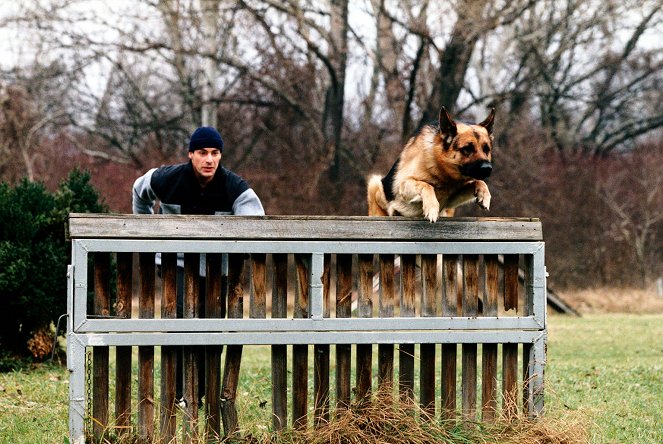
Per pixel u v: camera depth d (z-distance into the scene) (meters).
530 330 5.86
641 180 33.19
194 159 6.33
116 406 5.44
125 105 36.09
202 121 30.44
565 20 32.34
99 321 5.26
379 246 5.61
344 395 5.70
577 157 34.03
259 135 31.31
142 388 5.45
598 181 32.28
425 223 5.69
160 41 30.69
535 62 35.09
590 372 10.37
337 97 29.94
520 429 5.67
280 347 5.64
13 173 27.84
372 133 31.36
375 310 16.67
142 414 5.46
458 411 5.95
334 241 5.55
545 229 30.47
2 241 10.57
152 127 31.38
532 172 31.20
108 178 28.52
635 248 29.84
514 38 33.12
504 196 30.58
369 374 5.73
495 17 27.62
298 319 5.50
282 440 5.54
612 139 39.34
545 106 37.75
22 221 10.68
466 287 5.82
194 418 5.53
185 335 5.36
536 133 34.50
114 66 33.62
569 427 5.75
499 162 31.22
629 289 28.22
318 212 28.22
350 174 30.81
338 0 30.20
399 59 30.31
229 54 31.69
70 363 5.23
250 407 7.14
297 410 5.64
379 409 5.60
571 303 25.16
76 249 5.22
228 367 5.59
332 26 30.72
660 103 39.12
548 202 30.78
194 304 5.50
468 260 5.83
